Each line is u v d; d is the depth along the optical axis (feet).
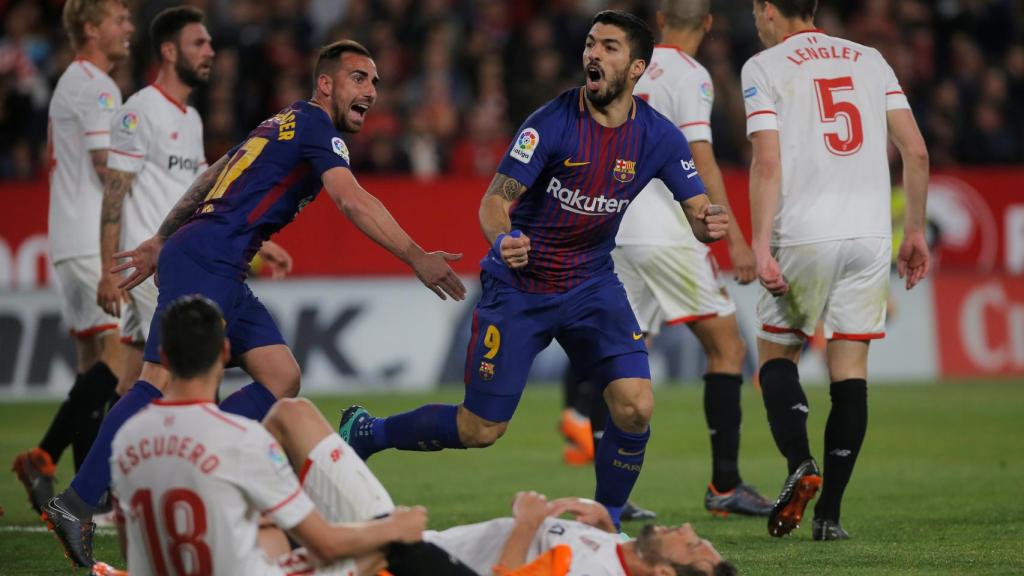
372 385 149.18
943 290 162.81
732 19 190.19
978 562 62.08
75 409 78.64
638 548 49.78
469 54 186.50
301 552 47.91
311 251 151.64
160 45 79.51
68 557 63.10
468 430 65.67
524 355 64.95
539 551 50.78
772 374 71.00
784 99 69.56
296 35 186.60
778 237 69.92
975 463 98.89
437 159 170.81
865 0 203.72
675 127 64.90
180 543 44.01
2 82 172.35
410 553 47.83
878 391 146.00
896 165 162.50
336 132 62.08
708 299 80.43
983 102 189.26
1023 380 156.56
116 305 76.13
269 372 64.28
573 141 62.54
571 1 195.00
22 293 146.61
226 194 61.87
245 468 43.86
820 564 61.93
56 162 84.38
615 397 65.00
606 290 65.26
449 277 60.44
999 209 165.78
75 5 83.61
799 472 65.62
